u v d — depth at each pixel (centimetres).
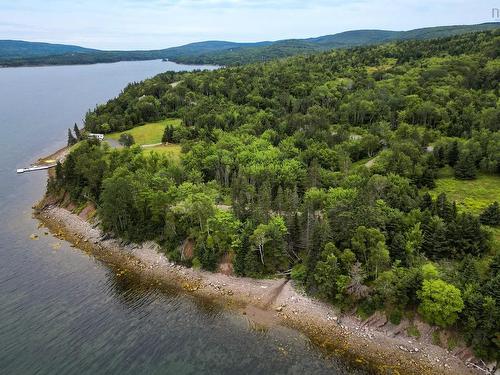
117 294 8288
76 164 12656
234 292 8262
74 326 7206
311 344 6794
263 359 6456
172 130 17462
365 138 14838
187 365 6316
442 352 6359
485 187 11231
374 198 9344
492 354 6038
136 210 10344
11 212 12262
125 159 13238
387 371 6172
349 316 7219
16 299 7962
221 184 12644
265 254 8581
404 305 6850
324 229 7775
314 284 7775
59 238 10744
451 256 7750
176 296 8256
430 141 14662
